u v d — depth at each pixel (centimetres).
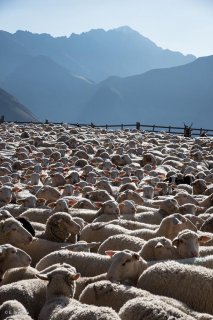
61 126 6109
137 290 1015
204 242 1348
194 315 945
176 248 1257
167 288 1073
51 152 3725
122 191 2245
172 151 3928
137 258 1137
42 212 1769
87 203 1884
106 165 3056
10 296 1008
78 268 1216
